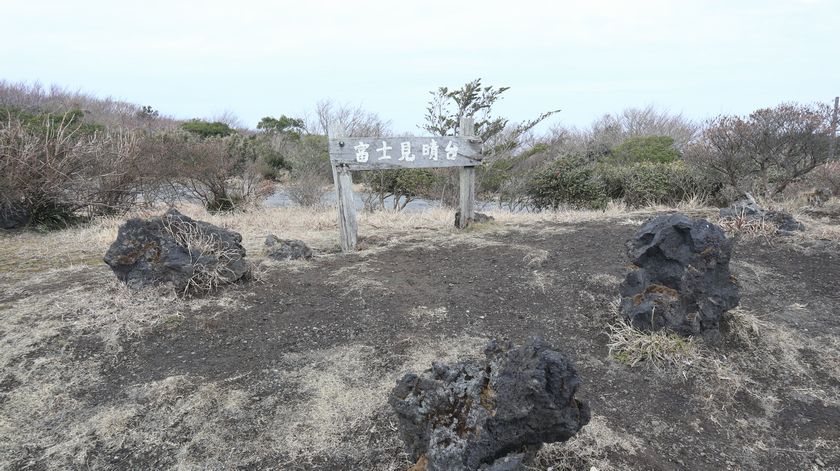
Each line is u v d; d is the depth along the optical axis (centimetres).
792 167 746
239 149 1116
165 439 267
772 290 434
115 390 306
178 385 305
